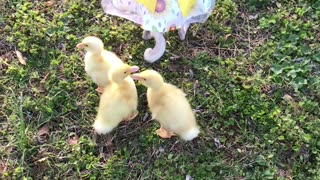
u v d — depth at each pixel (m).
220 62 0.72
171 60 0.72
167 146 0.65
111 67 0.64
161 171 0.63
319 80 0.70
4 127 0.67
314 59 0.72
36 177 0.63
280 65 0.71
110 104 0.62
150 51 0.70
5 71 0.71
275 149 0.65
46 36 0.73
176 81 0.70
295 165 0.63
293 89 0.69
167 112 0.61
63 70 0.71
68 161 0.64
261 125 0.66
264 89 0.69
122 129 0.66
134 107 0.64
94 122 0.66
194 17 0.67
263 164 0.64
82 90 0.69
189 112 0.62
